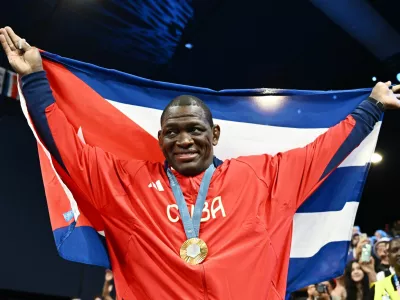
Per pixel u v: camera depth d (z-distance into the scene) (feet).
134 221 8.47
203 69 29.07
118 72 10.42
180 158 8.81
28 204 24.91
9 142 24.63
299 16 26.37
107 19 24.98
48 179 9.33
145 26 25.99
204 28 26.84
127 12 24.93
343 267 9.73
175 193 8.72
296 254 9.80
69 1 23.54
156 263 8.19
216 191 8.73
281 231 8.77
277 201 8.88
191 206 8.66
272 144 10.59
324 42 27.94
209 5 25.55
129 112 10.42
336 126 9.75
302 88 29.71
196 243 8.20
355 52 28.27
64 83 10.08
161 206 8.63
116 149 10.21
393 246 14.49
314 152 9.40
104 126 10.23
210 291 7.88
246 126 10.66
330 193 10.02
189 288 7.94
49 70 9.99
